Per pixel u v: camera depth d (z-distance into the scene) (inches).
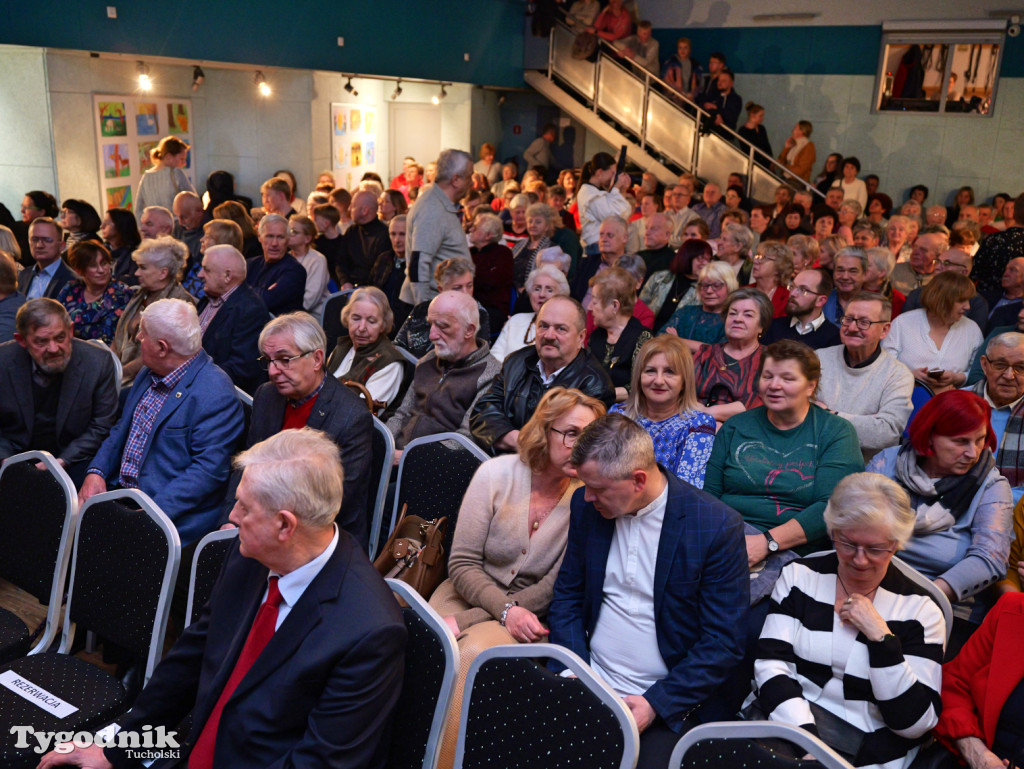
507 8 433.7
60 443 131.1
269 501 66.8
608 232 209.0
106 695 85.4
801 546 101.3
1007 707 75.5
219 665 73.2
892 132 442.6
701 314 160.6
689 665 80.4
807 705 77.1
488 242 199.3
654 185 363.3
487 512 98.4
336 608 67.8
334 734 65.3
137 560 90.4
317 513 67.9
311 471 67.9
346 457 109.3
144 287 160.9
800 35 449.7
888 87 438.3
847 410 127.9
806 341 154.3
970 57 419.5
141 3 256.1
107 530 93.1
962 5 416.5
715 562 81.6
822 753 60.7
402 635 68.5
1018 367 114.9
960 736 76.2
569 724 67.0
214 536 87.3
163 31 263.0
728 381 131.6
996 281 221.3
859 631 78.4
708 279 157.1
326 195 287.9
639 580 84.3
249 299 156.6
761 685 80.0
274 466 67.8
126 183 299.1
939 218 343.3
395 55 358.9
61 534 98.3
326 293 217.8
